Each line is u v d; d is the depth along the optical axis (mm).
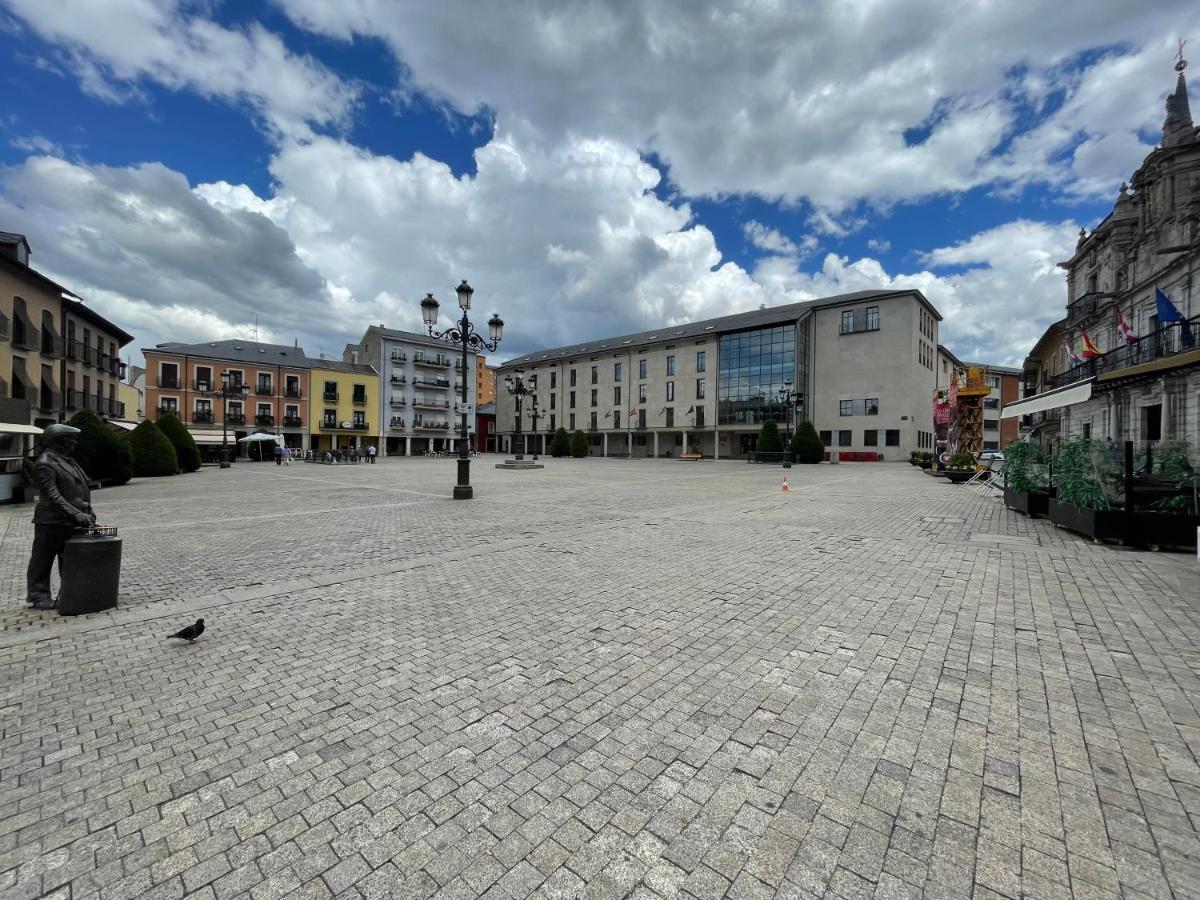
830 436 44562
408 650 3639
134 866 1780
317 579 5504
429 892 1674
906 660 3439
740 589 5098
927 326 45281
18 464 13141
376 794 2145
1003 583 5273
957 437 24594
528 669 3328
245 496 13992
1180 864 1748
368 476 22328
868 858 1799
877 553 6711
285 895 1665
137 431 21516
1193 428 15609
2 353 19547
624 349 56062
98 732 2600
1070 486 8141
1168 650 3576
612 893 1669
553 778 2240
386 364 56219
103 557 4484
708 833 1923
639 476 22906
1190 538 6660
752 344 45844
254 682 3158
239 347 49844
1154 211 18484
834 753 2404
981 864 1767
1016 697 2934
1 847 1855
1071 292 26672
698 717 2734
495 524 9203
